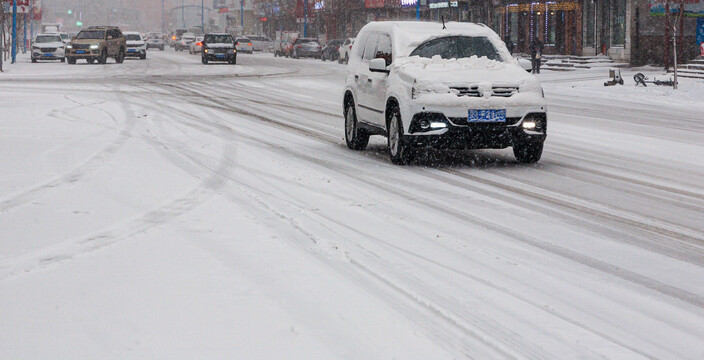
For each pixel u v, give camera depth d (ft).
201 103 71.36
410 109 35.01
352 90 41.91
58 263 19.08
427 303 16.33
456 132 34.86
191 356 13.38
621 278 18.67
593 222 24.66
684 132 52.65
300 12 294.87
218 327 14.73
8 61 178.40
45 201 26.53
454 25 40.19
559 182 32.14
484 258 20.11
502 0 172.65
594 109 71.56
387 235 22.44
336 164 36.40
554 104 77.36
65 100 71.77
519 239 22.27
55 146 39.91
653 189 30.78
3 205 25.86
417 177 32.96
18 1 171.94
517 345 14.20
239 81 107.45
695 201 28.40
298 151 40.81
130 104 68.49
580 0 151.43
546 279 18.42
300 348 13.76
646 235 23.06
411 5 200.75
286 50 227.61
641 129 54.44
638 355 13.96
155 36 377.50
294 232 22.50
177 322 14.97
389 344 14.02
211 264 18.98
